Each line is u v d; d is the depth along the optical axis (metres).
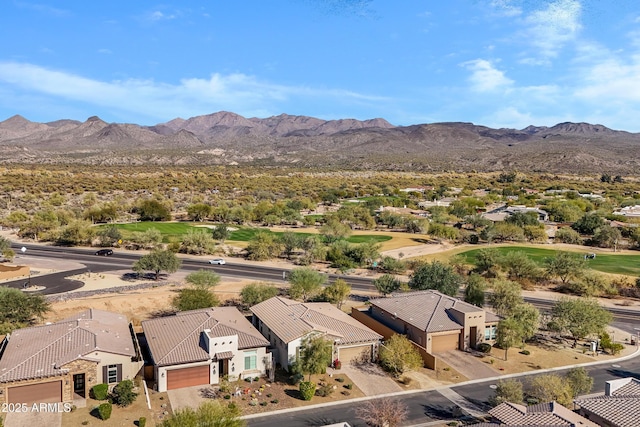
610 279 81.88
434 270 70.75
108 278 78.19
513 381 41.28
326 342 45.38
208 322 47.66
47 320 57.88
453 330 52.69
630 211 170.62
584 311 55.28
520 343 52.06
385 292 70.88
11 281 74.81
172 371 42.22
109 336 44.34
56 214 131.88
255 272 87.00
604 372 48.53
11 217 128.12
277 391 42.59
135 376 42.66
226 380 43.50
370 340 49.59
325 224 137.25
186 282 75.81
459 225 147.75
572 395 41.03
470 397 42.53
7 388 37.19
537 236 125.56
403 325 55.28
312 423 37.53
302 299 67.19
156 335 46.78
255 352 45.41
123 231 118.56
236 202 175.12
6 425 35.00
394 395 42.69
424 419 38.56
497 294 62.19
